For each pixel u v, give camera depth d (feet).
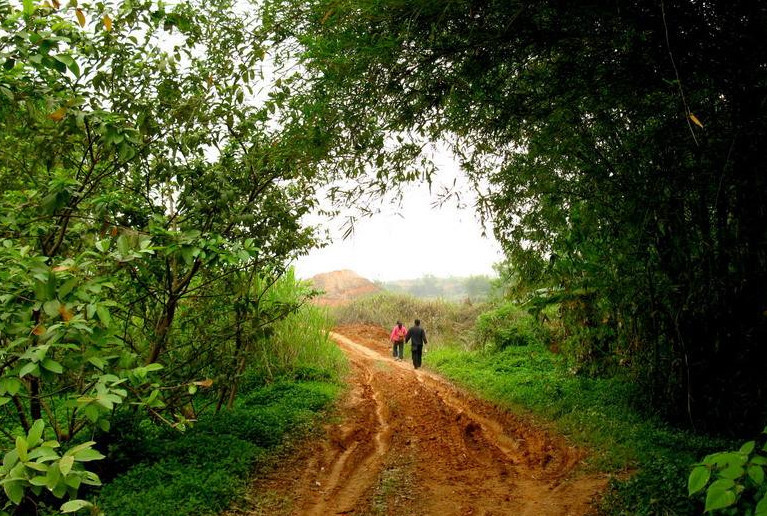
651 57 13.71
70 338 10.27
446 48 13.83
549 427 25.95
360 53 13.98
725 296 20.47
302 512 16.98
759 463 7.05
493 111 17.69
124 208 19.10
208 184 20.34
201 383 15.31
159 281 21.50
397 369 50.78
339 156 17.01
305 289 38.09
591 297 27.02
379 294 104.06
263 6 16.08
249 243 16.96
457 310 85.71
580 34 13.71
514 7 12.85
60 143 17.10
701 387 22.06
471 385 38.70
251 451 20.71
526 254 25.88
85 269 11.76
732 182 16.21
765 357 20.15
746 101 13.98
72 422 18.83
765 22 12.27
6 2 11.83
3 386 9.22
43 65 11.34
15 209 14.70
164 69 18.51
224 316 26.16
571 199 22.61
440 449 24.06
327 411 29.55
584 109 17.88
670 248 20.86
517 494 18.31
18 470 7.18
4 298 10.46
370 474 20.71
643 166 19.02
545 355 42.45
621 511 15.29
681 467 16.92
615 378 29.89
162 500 16.02
